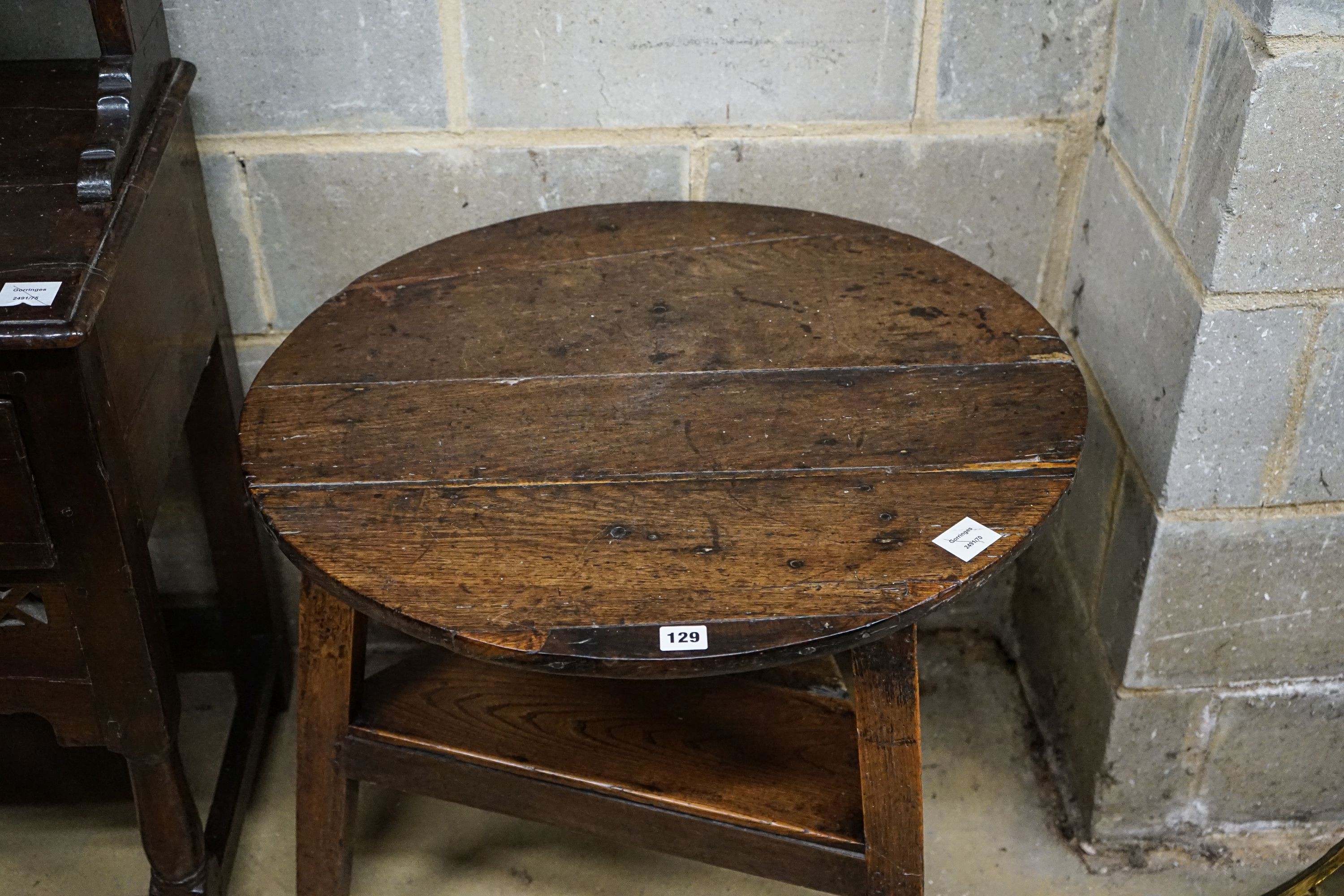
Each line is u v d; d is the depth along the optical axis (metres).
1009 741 1.84
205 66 1.49
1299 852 1.67
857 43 1.52
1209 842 1.68
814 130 1.58
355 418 1.24
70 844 1.67
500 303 1.40
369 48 1.49
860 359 1.31
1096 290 1.60
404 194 1.60
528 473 1.18
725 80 1.54
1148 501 1.44
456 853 1.68
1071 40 1.53
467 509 1.14
